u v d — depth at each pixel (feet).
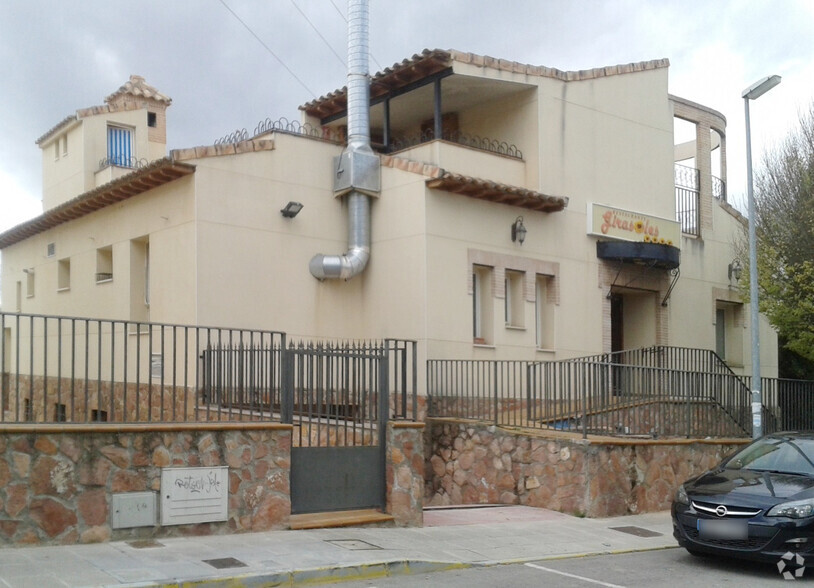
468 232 54.60
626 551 34.86
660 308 66.90
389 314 54.19
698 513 31.78
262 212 52.54
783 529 29.45
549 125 59.72
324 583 26.91
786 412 60.64
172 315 51.29
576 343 60.08
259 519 32.04
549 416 46.60
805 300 57.41
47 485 27.50
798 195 59.16
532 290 57.88
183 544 29.12
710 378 52.26
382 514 35.70
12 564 24.93
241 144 51.83
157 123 87.40
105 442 28.76
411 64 55.72
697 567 31.99
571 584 28.17
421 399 51.75
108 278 61.11
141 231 55.26
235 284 50.90
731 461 36.52
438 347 52.16
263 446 32.32
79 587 22.91
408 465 36.47
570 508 42.24
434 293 52.34
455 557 30.99
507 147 60.34
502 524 38.81
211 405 37.37
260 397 34.73
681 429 49.06
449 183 52.01
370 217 56.08
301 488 34.17
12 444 26.94
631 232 64.18
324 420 38.47
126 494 29.04
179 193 51.39
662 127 68.90
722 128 76.59
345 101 65.62
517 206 57.52
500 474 45.98
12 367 74.79
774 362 78.02
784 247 59.21
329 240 55.72
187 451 30.53
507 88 59.00
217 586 24.76
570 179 60.80
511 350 56.13
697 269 70.85
